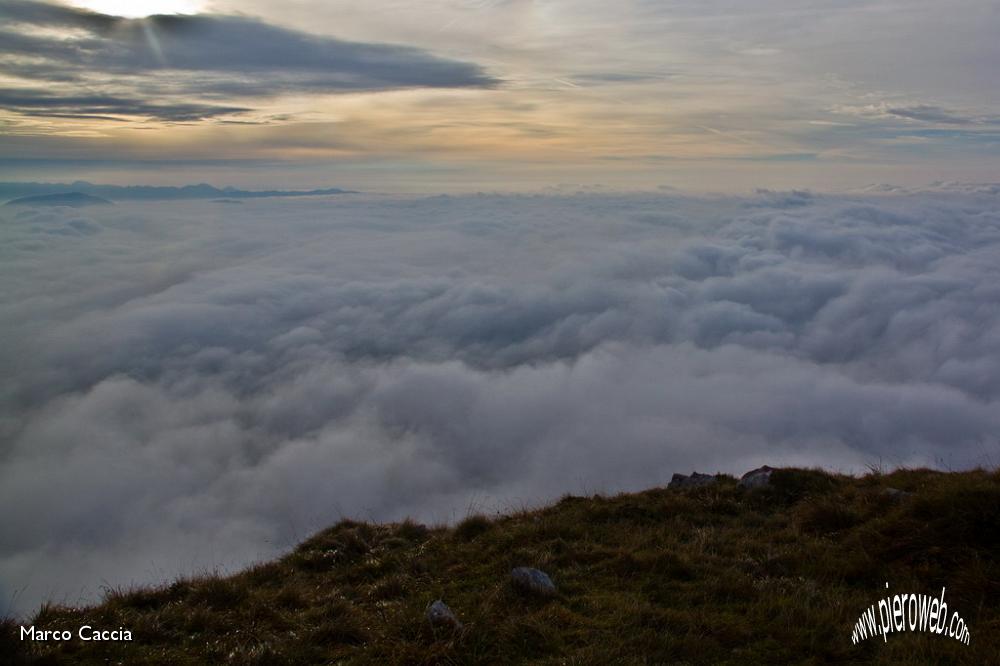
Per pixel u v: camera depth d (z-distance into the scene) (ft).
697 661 23.84
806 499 41.01
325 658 25.94
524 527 38.83
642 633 25.35
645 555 33.14
